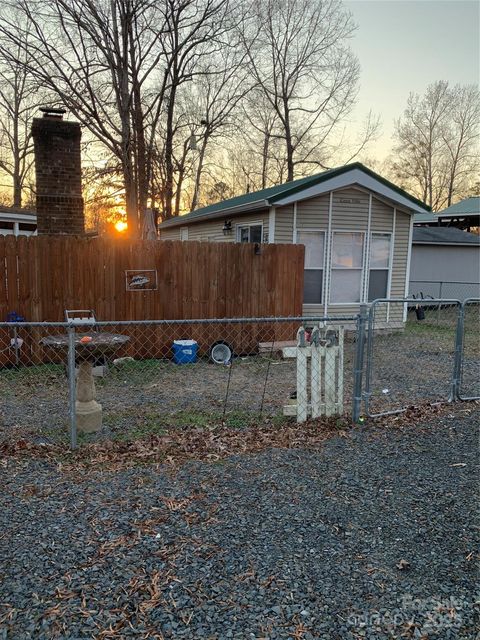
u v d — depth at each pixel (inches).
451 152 1411.2
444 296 701.3
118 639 76.4
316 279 398.0
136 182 690.8
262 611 83.2
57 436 167.3
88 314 284.2
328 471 141.3
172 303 304.5
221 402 214.4
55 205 340.2
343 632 79.0
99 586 88.6
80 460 145.9
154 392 231.0
